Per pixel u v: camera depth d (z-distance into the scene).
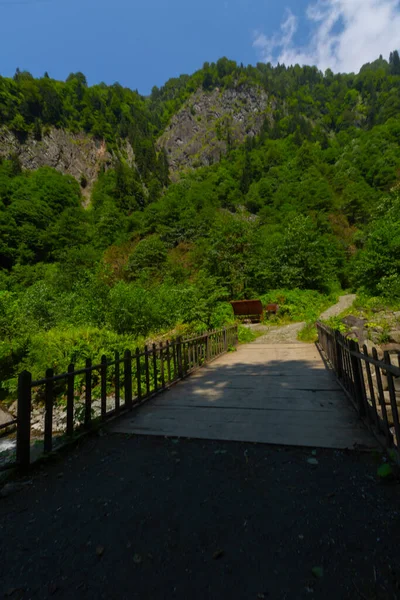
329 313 15.60
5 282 37.19
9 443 5.03
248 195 82.75
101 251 58.47
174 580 1.46
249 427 3.40
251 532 1.76
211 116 138.12
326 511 1.92
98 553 1.66
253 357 8.12
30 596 1.42
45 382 3.00
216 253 24.16
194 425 3.56
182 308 12.43
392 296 13.34
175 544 1.70
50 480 2.55
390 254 17.97
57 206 73.44
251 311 15.50
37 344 7.28
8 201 63.84
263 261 25.16
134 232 63.03
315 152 95.75
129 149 119.94
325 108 153.88
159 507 2.07
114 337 7.45
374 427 3.00
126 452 3.01
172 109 150.88
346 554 1.55
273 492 2.18
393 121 89.50
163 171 111.81
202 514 1.96
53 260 57.41
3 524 1.98
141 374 6.32
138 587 1.43
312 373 5.79
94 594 1.41
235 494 2.18
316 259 25.25
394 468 2.28
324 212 55.91
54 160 92.88
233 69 156.75
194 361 6.88
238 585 1.41
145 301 10.45
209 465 2.64
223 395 4.71
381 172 68.19
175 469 2.61
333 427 3.24
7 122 88.56
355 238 45.56
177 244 52.78
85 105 114.06
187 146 127.69
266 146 113.12
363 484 2.20
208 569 1.51
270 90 149.38
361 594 1.32
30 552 1.71
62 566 1.59
